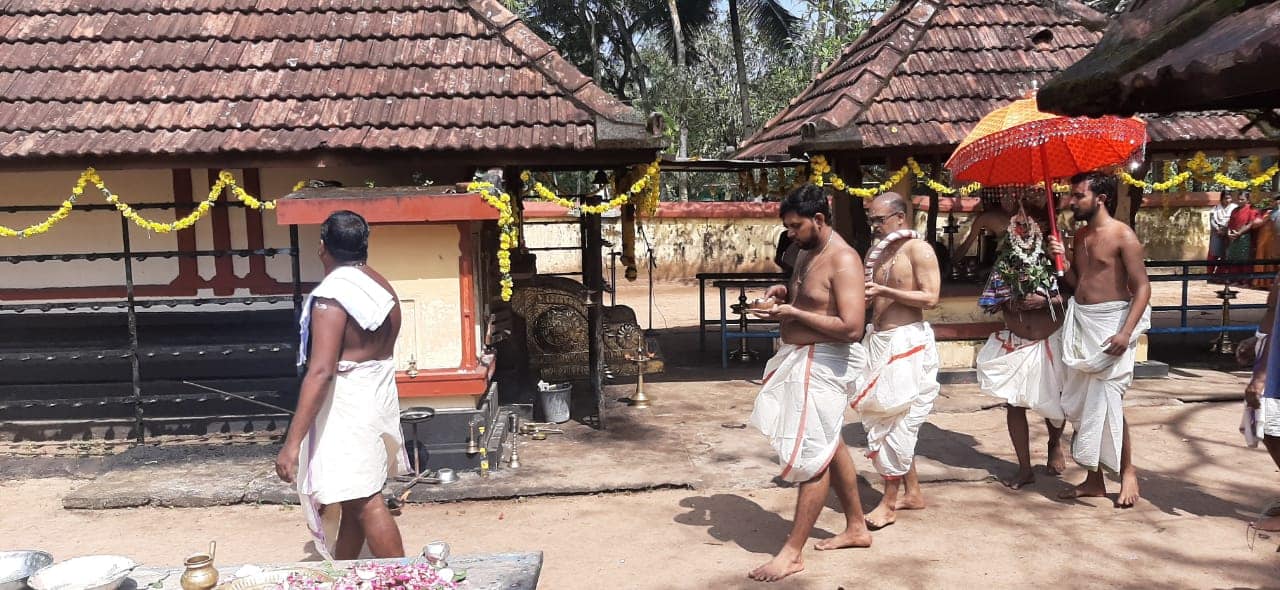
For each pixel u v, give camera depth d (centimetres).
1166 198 1645
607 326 751
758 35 2181
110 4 698
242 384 654
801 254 397
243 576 251
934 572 392
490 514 479
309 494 333
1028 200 567
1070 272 479
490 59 656
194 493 502
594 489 507
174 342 652
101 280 689
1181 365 841
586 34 2325
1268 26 221
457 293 531
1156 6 285
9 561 265
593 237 643
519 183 755
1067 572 389
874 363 442
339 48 664
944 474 525
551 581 390
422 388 526
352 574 249
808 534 393
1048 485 510
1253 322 1087
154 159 584
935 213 830
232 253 588
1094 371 453
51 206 644
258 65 649
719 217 1634
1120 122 514
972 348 785
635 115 603
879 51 790
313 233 691
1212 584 375
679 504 490
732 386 802
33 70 646
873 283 432
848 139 701
